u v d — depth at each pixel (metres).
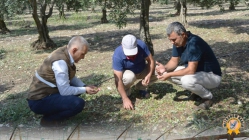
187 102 4.32
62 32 13.76
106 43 10.06
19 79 6.48
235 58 6.55
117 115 4.13
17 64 7.80
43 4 9.58
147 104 4.37
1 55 9.05
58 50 3.68
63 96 3.68
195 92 3.99
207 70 4.00
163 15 19.38
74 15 21.98
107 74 6.09
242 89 4.66
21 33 14.35
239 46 7.77
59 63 3.57
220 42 8.62
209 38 9.41
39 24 9.56
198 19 15.30
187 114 3.99
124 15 7.16
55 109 3.71
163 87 4.92
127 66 4.17
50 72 3.66
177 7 18.70
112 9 7.21
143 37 7.28
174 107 4.22
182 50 4.07
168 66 4.31
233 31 10.27
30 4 9.54
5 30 14.95
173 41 3.91
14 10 9.95
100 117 4.11
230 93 4.52
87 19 19.62
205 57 3.96
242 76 5.27
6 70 7.28
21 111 4.49
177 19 16.22
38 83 3.71
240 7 22.36
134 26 14.13
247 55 6.70
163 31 11.65
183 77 3.99
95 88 3.79
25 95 5.29
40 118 4.23
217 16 16.05
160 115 4.03
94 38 11.24
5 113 4.52
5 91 5.72
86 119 4.07
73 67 3.74
